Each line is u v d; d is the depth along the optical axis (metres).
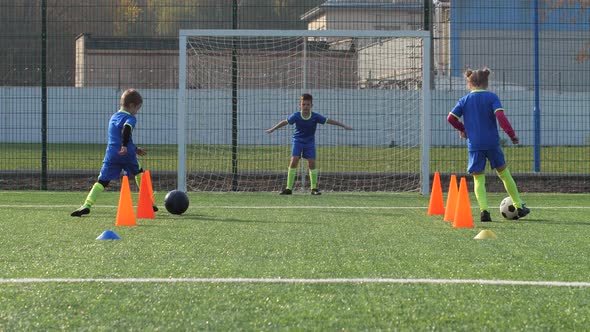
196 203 10.96
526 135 20.59
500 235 7.29
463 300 4.25
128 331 3.61
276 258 5.76
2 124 22.05
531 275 5.04
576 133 20.28
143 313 3.94
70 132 21.41
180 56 13.34
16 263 5.46
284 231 7.54
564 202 11.42
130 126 8.94
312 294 4.39
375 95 15.74
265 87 16.81
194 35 13.43
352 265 5.44
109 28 16.38
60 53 16.34
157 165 17.83
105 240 6.76
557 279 4.89
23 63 16.06
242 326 3.69
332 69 16.47
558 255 5.97
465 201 8.02
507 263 5.56
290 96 16.77
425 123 13.23
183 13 15.90
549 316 3.90
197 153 15.92
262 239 6.89
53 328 3.66
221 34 13.49
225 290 4.50
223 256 5.85
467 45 14.82
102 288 4.54
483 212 8.61
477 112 8.77
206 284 4.67
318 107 16.78
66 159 16.30
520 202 8.80
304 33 13.50
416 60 14.48
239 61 14.88
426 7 13.81
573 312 3.99
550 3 17.25
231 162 13.98
